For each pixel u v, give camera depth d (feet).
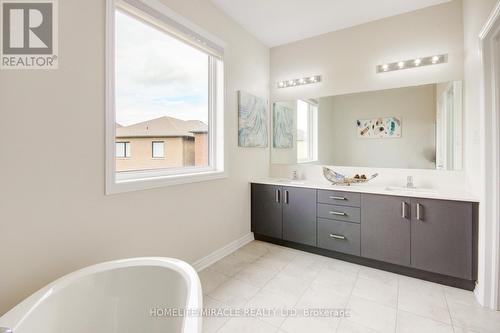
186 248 7.42
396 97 8.86
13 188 4.03
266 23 9.43
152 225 6.40
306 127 10.71
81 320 3.95
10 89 4.00
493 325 5.27
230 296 6.41
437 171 8.16
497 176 5.67
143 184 6.07
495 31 5.41
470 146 7.01
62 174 4.61
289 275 7.50
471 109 6.87
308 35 10.38
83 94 4.87
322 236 8.65
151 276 4.44
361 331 5.15
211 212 8.35
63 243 4.66
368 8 8.42
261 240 10.46
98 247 5.22
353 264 8.23
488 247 5.83
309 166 10.67
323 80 10.28
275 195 9.67
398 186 8.80
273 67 11.53
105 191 5.29
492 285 5.81
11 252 4.03
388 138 9.02
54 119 4.48
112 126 5.37
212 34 8.06
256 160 10.74
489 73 5.67
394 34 8.84
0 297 3.94
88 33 4.92
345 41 9.78
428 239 6.88
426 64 8.26
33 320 3.27
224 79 8.68
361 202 7.88
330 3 8.14
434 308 5.88
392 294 6.48
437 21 8.13
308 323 5.41
